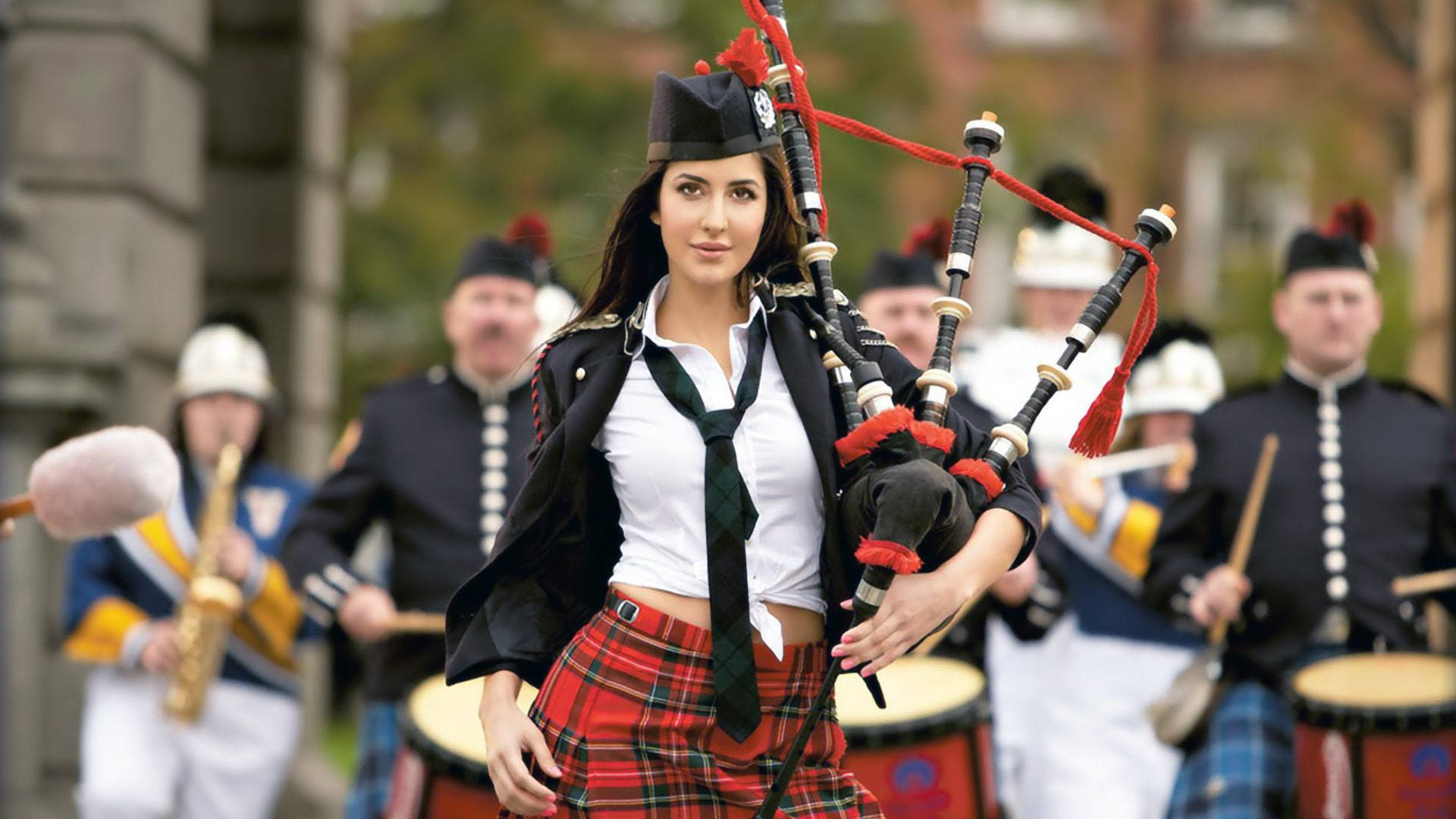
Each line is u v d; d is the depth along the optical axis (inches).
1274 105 2534.5
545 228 732.0
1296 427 698.2
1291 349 708.7
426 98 1852.9
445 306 725.3
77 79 856.3
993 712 690.2
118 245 847.7
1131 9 2511.1
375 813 674.2
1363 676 644.7
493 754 364.8
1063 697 747.4
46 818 816.9
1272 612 684.1
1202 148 2568.9
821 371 369.7
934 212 2079.2
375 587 685.9
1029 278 801.6
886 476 344.5
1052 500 757.3
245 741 767.7
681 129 362.6
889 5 1964.8
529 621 375.2
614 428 369.7
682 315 375.2
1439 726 613.6
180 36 904.9
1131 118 2497.5
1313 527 684.7
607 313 378.3
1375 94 2183.8
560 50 1883.6
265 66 1069.8
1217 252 2561.5
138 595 766.5
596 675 365.4
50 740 839.7
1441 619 936.9
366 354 1835.6
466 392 703.7
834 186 1820.9
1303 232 708.0
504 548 370.3
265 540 784.9
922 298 726.5
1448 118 1013.2
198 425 780.6
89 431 842.8
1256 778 661.3
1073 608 750.5
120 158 853.8
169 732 757.9
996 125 380.2
